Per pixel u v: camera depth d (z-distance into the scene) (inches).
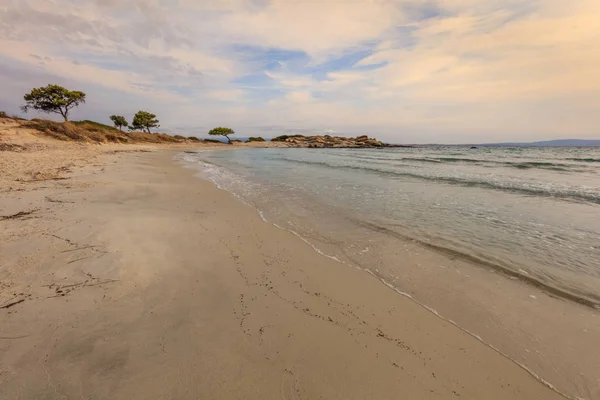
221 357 100.5
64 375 86.7
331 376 96.8
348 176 632.4
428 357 109.1
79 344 99.6
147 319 117.3
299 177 607.5
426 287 162.2
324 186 490.9
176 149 1726.1
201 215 277.7
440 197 404.2
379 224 274.5
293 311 133.0
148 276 151.9
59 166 503.2
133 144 1603.1
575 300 150.8
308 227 264.2
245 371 95.5
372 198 393.4
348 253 206.7
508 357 111.4
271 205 345.4
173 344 104.3
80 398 79.7
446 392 93.5
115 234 202.1
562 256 204.2
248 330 116.6
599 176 683.4
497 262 193.0
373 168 820.6
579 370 105.9
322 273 174.4
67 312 116.0
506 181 581.6
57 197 288.7
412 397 90.8
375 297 150.4
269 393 88.0
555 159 1306.6
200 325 116.9
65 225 210.1
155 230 220.5
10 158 534.9
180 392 85.0
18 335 101.0
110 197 311.9
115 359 94.8
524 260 197.5
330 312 134.6
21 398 77.8
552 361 110.0
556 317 137.2
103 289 134.7
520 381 100.0
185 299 134.7
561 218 301.0
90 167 536.1
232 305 133.6
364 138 3821.4
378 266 187.0
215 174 625.6
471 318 135.3
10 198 270.4
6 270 143.3
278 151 2129.7
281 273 170.7
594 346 118.4
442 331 125.3
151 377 89.2
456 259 198.4
